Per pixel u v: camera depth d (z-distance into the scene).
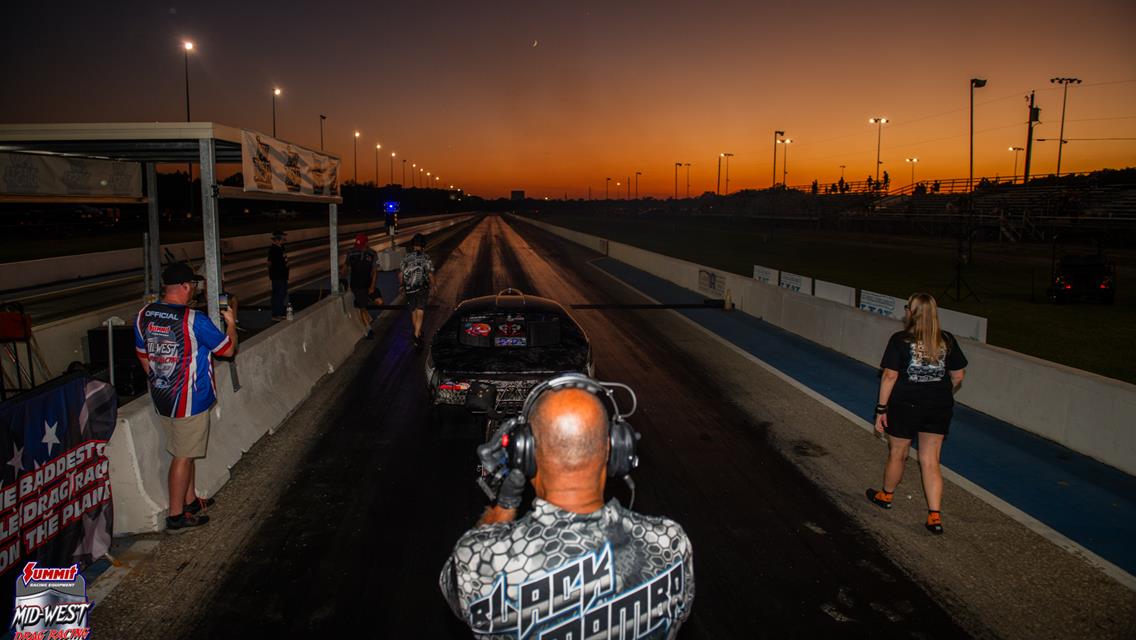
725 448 6.95
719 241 55.41
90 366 7.92
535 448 1.60
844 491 5.89
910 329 5.13
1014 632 3.91
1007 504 5.63
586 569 1.52
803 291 15.77
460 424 7.58
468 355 7.19
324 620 3.93
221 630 3.82
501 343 7.36
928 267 32.25
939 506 5.13
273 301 13.83
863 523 5.29
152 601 4.08
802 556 4.76
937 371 5.06
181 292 4.79
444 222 97.56
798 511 5.49
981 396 8.27
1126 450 6.34
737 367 10.57
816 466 6.48
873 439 7.27
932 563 4.68
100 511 4.57
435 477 6.09
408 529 5.08
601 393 1.77
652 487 5.93
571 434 1.55
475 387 6.84
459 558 1.56
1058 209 49.06
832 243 52.28
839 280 26.80
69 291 20.41
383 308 16.09
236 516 5.25
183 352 4.73
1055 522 5.32
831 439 7.26
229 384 6.55
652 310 16.55
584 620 1.52
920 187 73.50
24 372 7.15
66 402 4.24
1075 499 5.74
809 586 4.38
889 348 5.20
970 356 8.47
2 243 35.81
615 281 23.55
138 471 4.88
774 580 4.44
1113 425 6.48
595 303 17.78
